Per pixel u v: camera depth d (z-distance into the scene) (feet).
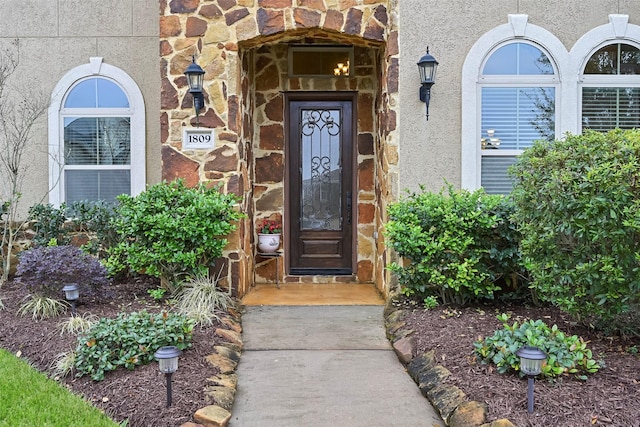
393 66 17.90
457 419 9.51
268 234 21.30
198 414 9.58
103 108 21.34
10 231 18.97
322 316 16.97
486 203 15.71
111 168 21.44
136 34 21.20
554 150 12.24
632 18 18.16
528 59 18.20
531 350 9.18
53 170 21.18
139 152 21.27
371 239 22.20
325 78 21.91
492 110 18.30
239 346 13.94
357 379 12.12
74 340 12.78
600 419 8.77
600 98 18.42
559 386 9.86
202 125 18.34
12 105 20.83
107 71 21.20
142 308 15.76
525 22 17.94
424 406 10.69
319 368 12.80
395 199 18.04
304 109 22.41
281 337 15.01
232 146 18.35
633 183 10.60
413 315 15.19
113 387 10.52
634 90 18.40
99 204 19.79
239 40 18.20
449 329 13.52
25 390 10.44
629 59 18.34
